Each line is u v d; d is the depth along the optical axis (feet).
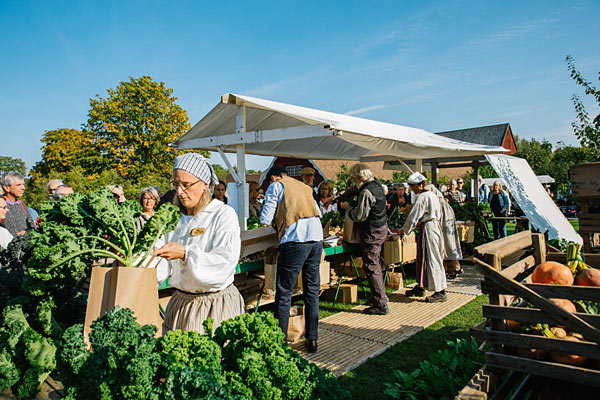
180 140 22.74
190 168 6.64
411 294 18.76
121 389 4.24
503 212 36.37
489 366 6.49
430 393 8.14
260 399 4.85
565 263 10.11
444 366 8.66
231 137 19.63
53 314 7.75
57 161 95.71
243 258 13.89
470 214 29.71
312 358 11.70
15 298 8.13
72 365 4.51
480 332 8.53
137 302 5.57
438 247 17.89
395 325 14.70
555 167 85.66
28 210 16.55
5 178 15.55
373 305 16.21
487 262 6.89
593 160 25.27
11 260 9.17
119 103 95.45
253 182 24.03
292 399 5.22
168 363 4.60
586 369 5.62
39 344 7.54
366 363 11.47
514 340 6.30
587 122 25.63
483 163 36.11
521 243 9.28
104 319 4.77
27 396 7.41
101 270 5.72
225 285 6.89
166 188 73.26
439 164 38.29
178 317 6.80
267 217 11.68
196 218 7.00
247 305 14.21
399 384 8.64
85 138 94.73
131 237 6.32
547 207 23.84
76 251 5.86
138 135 96.12
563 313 5.94
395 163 39.58
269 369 5.09
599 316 5.95
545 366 5.94
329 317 15.81
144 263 6.77
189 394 4.10
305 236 11.43
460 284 21.65
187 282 6.58
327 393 5.63
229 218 6.82
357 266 18.94
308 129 16.31
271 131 17.83
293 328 12.64
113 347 4.53
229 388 4.75
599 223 14.15
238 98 18.30
